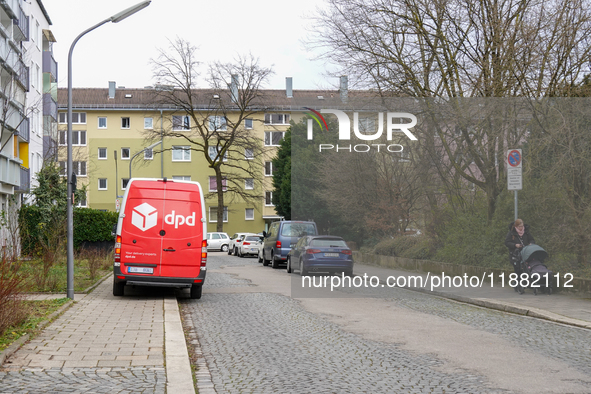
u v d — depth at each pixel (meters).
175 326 10.52
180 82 51.25
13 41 31.84
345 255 21.20
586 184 16.27
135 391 6.18
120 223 15.30
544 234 16.84
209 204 69.94
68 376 6.80
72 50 15.12
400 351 8.68
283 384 6.71
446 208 20.72
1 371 6.95
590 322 11.18
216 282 20.92
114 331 9.91
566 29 16.81
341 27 21.06
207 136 53.69
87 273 22.17
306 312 13.19
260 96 53.44
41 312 11.91
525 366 7.65
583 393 6.35
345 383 6.75
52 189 30.20
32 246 25.12
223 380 6.91
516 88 17.80
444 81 19.83
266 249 31.05
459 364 7.78
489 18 18.67
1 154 30.34
